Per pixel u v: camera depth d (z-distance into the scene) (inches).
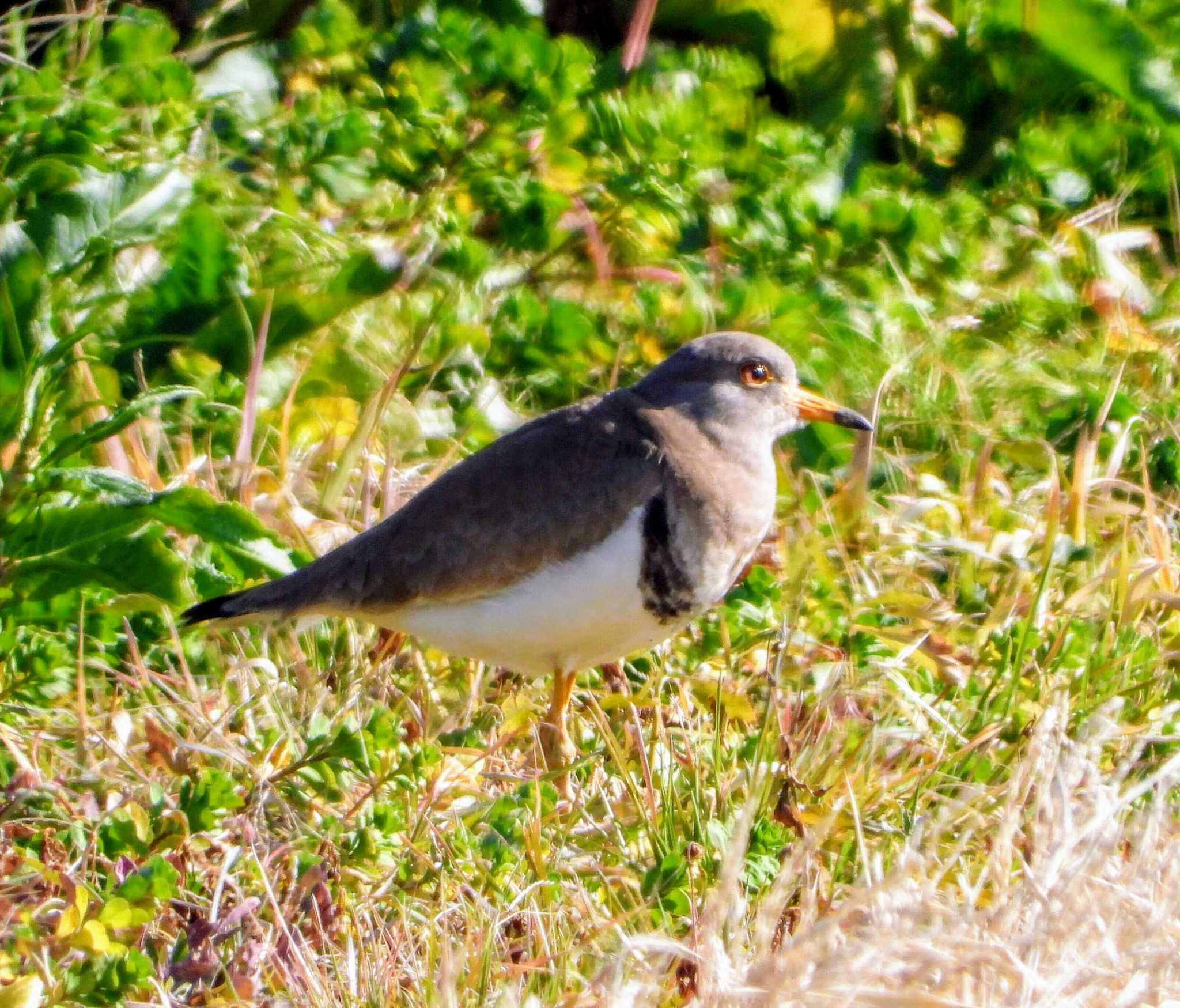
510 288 557.0
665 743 381.1
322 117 587.8
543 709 416.8
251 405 460.1
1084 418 521.0
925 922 303.6
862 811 363.9
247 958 311.1
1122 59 636.1
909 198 618.5
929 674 420.5
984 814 363.6
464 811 370.6
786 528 465.1
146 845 324.5
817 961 284.7
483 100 605.0
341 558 402.0
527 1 662.5
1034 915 304.5
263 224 533.3
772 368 419.5
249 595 401.7
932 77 664.4
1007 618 431.5
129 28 598.2
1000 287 589.6
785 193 592.7
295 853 343.3
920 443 521.7
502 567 393.1
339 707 397.4
